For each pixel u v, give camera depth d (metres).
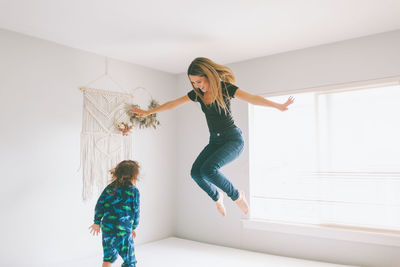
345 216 3.42
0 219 3.06
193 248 4.11
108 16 2.91
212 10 2.80
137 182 4.35
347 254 3.34
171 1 2.63
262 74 4.09
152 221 4.53
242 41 3.55
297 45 3.69
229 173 4.25
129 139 4.25
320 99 3.68
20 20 2.98
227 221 4.27
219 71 2.71
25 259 3.21
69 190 3.60
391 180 3.18
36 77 3.39
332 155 3.56
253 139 4.18
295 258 3.63
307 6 2.73
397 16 2.93
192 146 4.79
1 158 3.10
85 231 3.71
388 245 3.10
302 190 3.74
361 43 3.41
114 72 4.16
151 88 4.63
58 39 3.48
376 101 3.34
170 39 3.49
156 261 3.51
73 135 3.67
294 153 3.89
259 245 3.96
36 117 3.37
